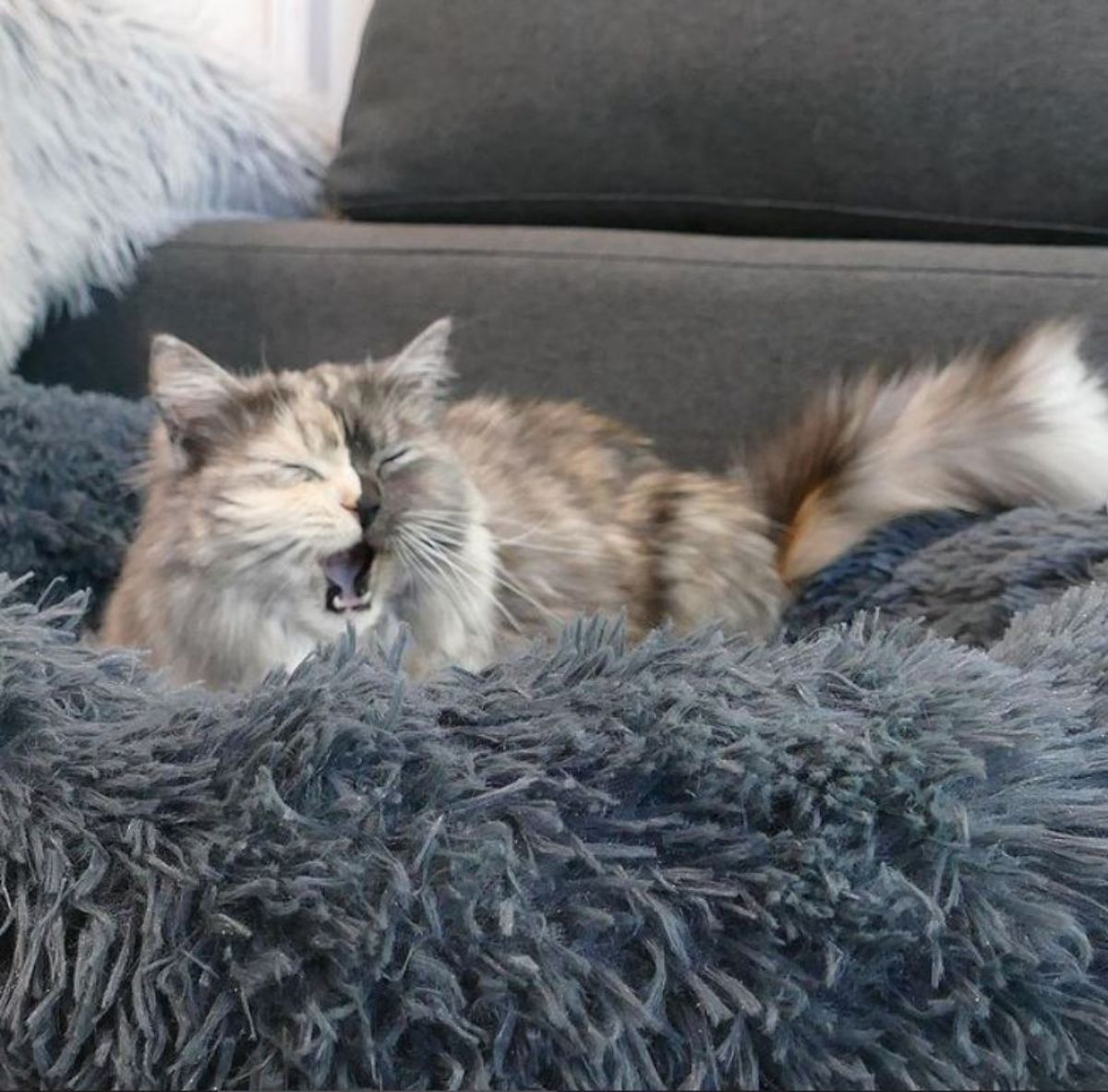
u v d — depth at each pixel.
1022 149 1.19
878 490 1.14
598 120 1.34
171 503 1.03
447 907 0.54
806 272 1.22
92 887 0.57
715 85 1.29
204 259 1.43
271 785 0.56
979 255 1.17
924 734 0.59
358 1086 0.53
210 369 1.03
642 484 1.21
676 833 0.57
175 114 1.44
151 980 0.54
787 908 0.55
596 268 1.29
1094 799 0.60
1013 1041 0.55
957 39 1.21
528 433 1.23
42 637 0.67
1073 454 1.07
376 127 1.46
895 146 1.23
